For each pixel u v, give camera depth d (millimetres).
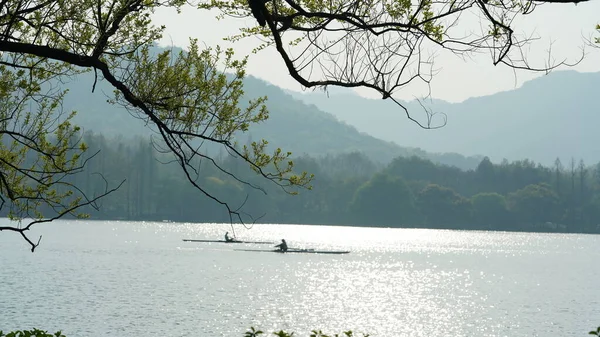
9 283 63188
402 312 53969
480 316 52344
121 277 71750
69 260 90875
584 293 68562
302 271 86250
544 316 52500
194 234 173500
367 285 73438
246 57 11164
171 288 63375
